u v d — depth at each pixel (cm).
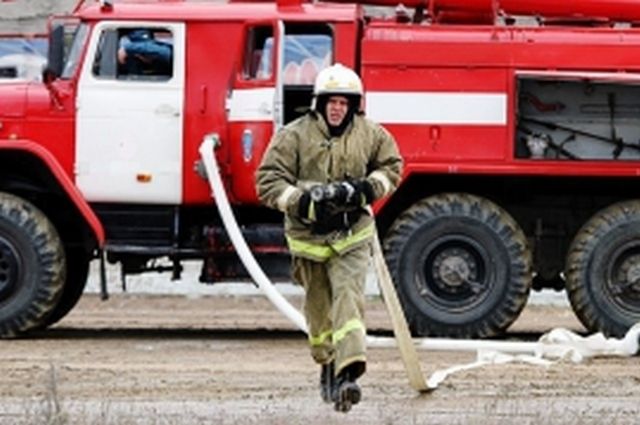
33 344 3228
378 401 2361
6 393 2448
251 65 3322
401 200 3397
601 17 3481
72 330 3628
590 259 3322
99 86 3325
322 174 2061
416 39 3278
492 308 3309
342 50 3312
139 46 3334
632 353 3006
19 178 3372
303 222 2055
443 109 3281
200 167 3306
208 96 3316
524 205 3444
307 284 2095
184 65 3322
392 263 3312
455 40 3278
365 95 3278
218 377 2658
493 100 3284
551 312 4362
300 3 3334
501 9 3484
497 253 3309
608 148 3325
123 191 3325
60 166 3319
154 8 3344
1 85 3350
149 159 3322
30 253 3325
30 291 3328
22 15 5553
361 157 2064
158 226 3366
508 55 3278
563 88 3322
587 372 2756
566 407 2312
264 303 4612
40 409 2188
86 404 2325
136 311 4284
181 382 2589
